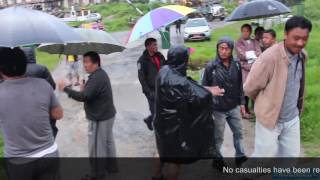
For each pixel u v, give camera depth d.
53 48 4.62
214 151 3.94
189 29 20.53
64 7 57.94
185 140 3.79
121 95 9.56
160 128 3.82
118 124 7.04
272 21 17.42
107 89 4.45
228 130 6.03
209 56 12.77
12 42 2.86
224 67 4.43
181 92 3.69
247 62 6.40
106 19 44.47
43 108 3.03
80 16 43.50
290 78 3.51
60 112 3.19
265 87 3.56
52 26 3.04
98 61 4.40
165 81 3.71
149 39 5.04
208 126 3.84
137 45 19.58
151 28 4.72
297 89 3.56
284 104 3.56
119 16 45.00
